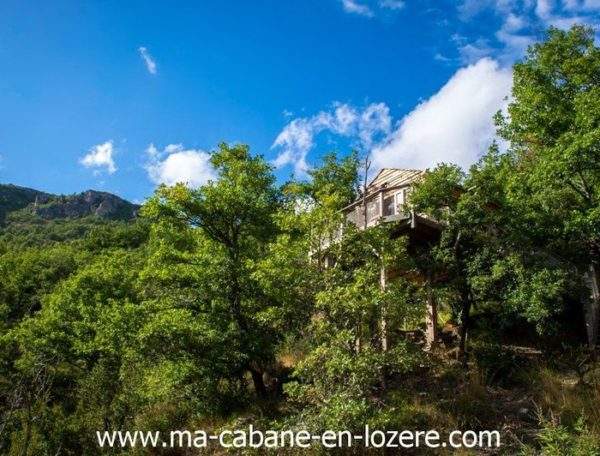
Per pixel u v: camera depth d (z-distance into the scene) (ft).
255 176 62.49
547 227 52.13
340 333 39.22
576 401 36.76
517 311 48.44
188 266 55.01
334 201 45.80
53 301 95.04
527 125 61.11
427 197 50.06
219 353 51.06
